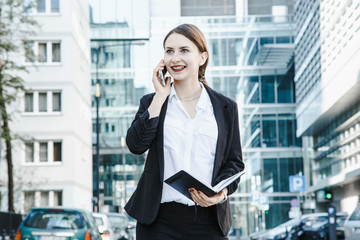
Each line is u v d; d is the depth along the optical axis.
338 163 34.88
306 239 20.20
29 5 31.34
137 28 54.84
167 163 3.37
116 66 54.66
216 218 3.31
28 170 42.19
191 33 3.39
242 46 54.88
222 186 3.21
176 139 3.36
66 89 43.72
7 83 28.61
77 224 13.66
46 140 43.25
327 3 29.20
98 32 54.75
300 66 38.16
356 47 23.89
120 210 54.88
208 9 57.41
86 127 49.72
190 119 3.38
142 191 3.39
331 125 35.03
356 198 32.06
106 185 55.16
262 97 54.47
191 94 3.45
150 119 3.32
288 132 54.03
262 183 53.34
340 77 26.98
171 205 3.34
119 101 54.34
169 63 3.39
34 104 43.59
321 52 30.88
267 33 55.06
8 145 30.97
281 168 53.56
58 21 43.84
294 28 40.31
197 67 3.43
